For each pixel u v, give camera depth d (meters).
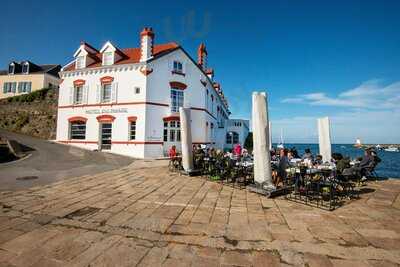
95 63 23.69
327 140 11.82
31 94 32.12
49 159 16.08
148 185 9.48
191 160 11.95
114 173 12.20
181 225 5.33
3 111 32.88
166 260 3.86
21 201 7.10
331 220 5.67
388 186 9.53
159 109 21.34
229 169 10.39
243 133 39.88
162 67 21.80
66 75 23.53
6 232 4.92
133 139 21.05
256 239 4.64
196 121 23.70
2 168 12.82
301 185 8.10
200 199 7.48
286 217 5.87
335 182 7.64
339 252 4.14
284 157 9.08
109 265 3.71
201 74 24.36
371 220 5.67
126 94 21.22
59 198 7.47
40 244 4.40
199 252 4.12
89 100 22.44
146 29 21.22
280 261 3.85
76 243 4.45
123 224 5.38
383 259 3.92
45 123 29.97
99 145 21.91
